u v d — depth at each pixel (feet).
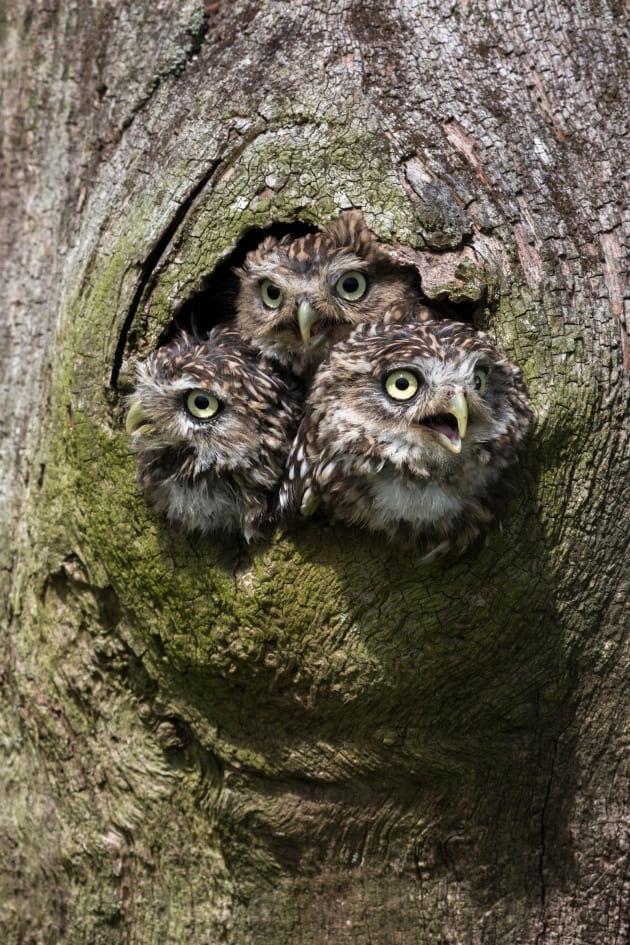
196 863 29.35
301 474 26.27
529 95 28.89
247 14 30.60
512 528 26.22
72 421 28.86
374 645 26.35
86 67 33.01
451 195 26.96
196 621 27.48
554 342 26.63
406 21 29.37
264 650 26.91
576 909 28.73
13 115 34.01
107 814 29.76
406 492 25.49
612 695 28.02
